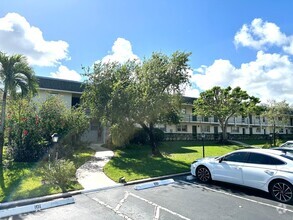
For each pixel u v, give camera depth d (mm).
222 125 32031
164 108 15180
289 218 5785
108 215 5922
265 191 7359
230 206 6594
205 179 9172
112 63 16938
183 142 29766
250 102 31578
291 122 53062
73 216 5855
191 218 5762
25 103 13234
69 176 8438
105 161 13688
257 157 7824
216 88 30844
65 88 24375
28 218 5730
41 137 12789
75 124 15516
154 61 15609
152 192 7934
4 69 11234
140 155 16531
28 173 9664
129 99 14688
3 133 11391
